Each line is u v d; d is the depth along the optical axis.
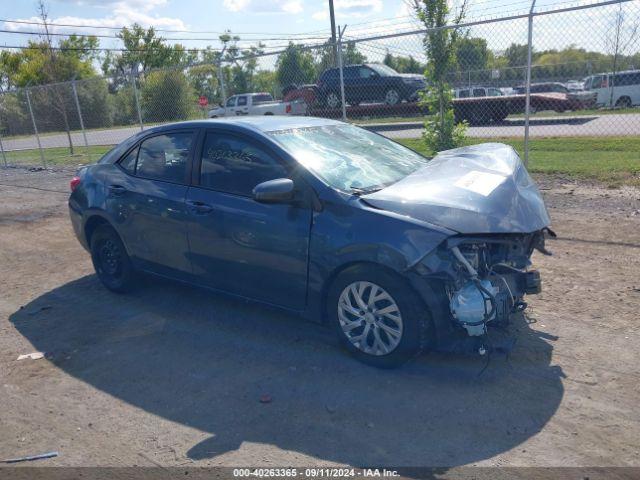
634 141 13.41
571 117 17.42
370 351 4.20
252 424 3.67
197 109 18.22
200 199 4.93
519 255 4.28
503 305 4.03
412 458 3.26
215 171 4.93
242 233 4.64
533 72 18.14
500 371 4.11
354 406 3.79
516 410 3.65
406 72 18.12
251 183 4.69
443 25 10.08
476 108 17.47
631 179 9.46
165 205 5.17
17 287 6.57
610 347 4.36
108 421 3.80
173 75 17.61
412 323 3.95
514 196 4.18
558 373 4.05
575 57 15.68
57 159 19.36
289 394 3.98
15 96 22.17
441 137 10.50
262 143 4.67
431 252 3.82
